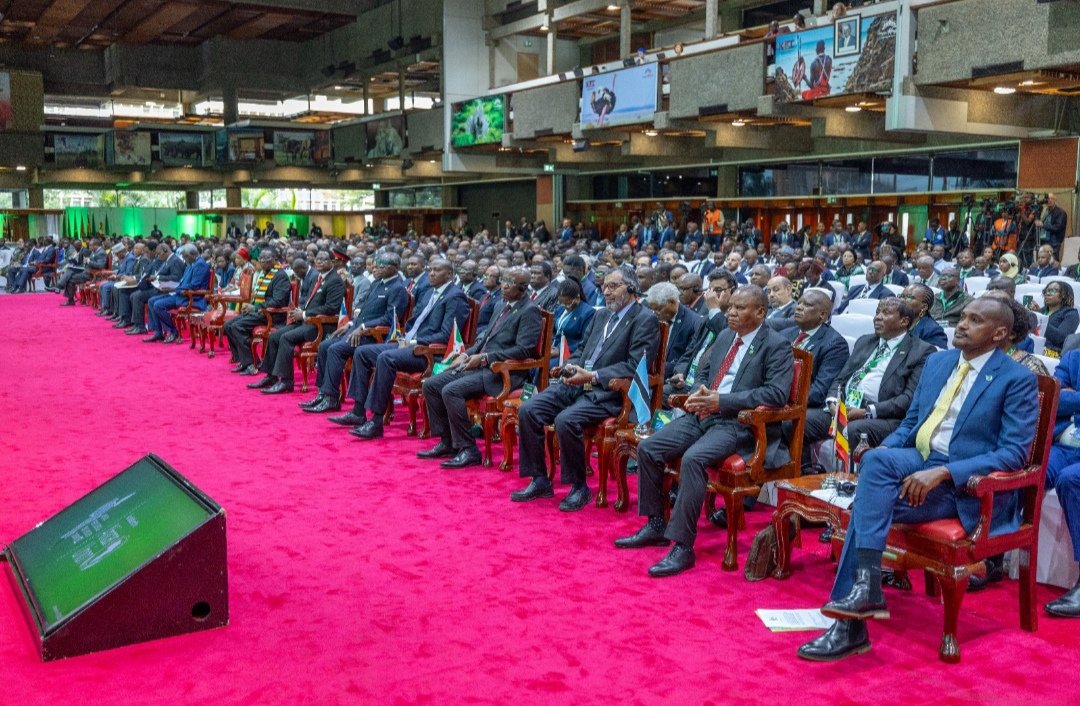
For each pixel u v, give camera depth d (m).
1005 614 3.98
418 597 4.14
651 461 4.77
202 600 3.77
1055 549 4.28
